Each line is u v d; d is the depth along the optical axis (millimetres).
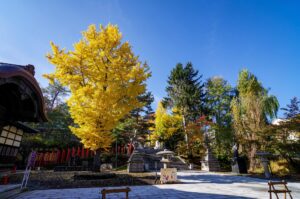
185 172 16953
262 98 18844
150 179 10562
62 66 10430
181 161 22031
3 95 4594
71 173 12961
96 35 11352
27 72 3998
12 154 9586
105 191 3844
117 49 11602
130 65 11758
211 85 29891
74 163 19953
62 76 10586
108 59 11539
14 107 4895
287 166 14258
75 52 10602
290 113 13766
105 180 9422
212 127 23172
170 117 27797
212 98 29078
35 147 21562
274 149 14195
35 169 18203
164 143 27344
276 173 14031
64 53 10594
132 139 26562
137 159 14688
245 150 16719
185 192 6875
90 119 10016
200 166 21531
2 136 8602
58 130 24531
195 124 24000
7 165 9008
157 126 28312
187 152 23250
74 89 10914
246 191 7129
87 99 10398
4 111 4816
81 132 10102
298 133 13188
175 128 26266
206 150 21031
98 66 10984
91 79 11148
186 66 31719
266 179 11523
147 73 11273
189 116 27672
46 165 19500
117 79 11164
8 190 6605
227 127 21609
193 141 24031
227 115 24562
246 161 17281
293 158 14430
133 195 6301
